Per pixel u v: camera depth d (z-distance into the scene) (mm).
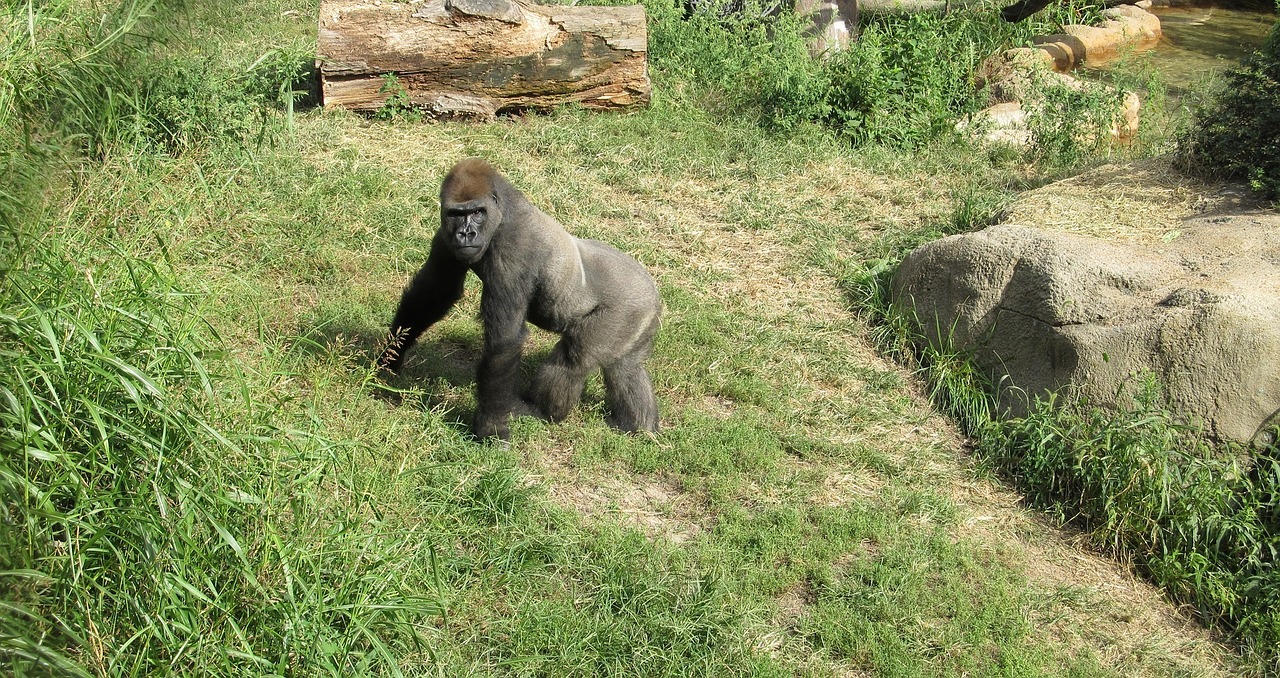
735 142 10930
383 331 7148
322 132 9781
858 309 8602
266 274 7664
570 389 6551
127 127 6723
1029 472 6922
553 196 9352
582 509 6035
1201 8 20250
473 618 5059
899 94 11773
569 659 4918
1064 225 8266
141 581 4000
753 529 6027
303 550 4258
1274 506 6262
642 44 10898
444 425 6305
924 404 7684
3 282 4043
